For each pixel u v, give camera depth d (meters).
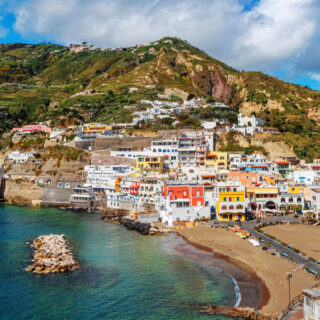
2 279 72.44
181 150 175.62
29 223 124.56
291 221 116.69
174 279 72.12
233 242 94.88
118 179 151.38
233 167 168.12
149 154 180.88
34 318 57.91
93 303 62.50
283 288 65.12
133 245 95.75
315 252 84.44
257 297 63.03
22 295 65.56
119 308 60.69
